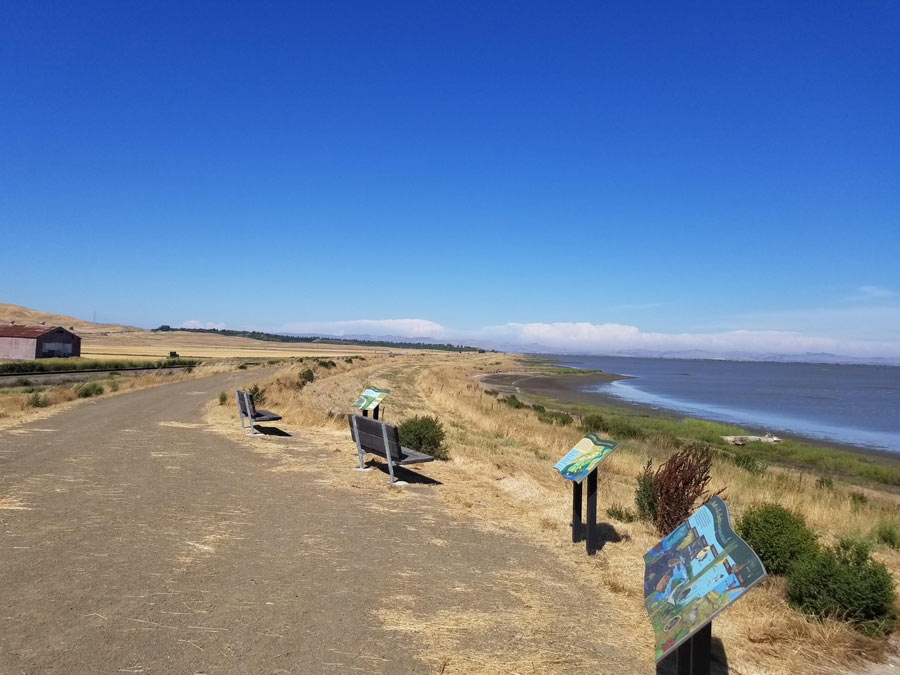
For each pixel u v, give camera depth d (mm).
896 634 4816
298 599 4734
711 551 3232
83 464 9562
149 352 109188
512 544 6559
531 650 4105
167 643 3896
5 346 71688
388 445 9133
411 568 5605
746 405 61719
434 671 3750
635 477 14609
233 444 12305
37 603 4398
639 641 4348
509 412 32719
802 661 4273
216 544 5965
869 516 12406
